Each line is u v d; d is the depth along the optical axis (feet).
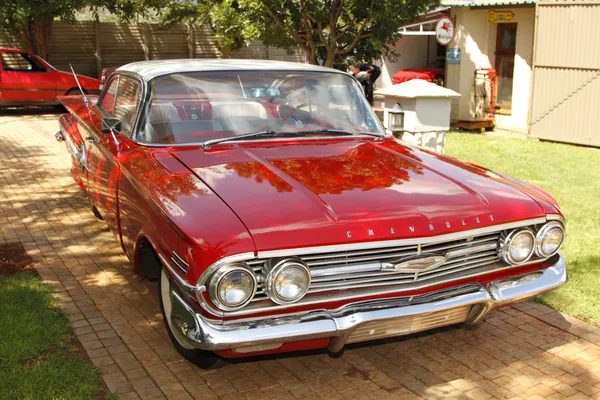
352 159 14.26
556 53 42.14
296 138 15.55
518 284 12.85
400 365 13.42
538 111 43.52
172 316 11.50
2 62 53.57
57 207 24.58
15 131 44.47
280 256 10.65
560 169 32.58
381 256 11.39
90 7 61.52
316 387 12.53
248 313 10.72
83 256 19.30
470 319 12.81
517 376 12.98
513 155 36.40
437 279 12.03
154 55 75.36
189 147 14.73
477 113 51.06
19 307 15.15
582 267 18.42
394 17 41.65
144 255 14.66
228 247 10.44
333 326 10.98
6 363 12.66
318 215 11.33
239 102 15.84
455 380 12.83
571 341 14.47
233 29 44.70
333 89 17.02
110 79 19.54
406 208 11.89
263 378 12.83
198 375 12.85
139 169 13.83
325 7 41.88
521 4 45.11
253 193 12.02
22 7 53.47
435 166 14.30
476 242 12.32
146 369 12.99
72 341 14.02
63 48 70.08
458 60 50.65
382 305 11.48
